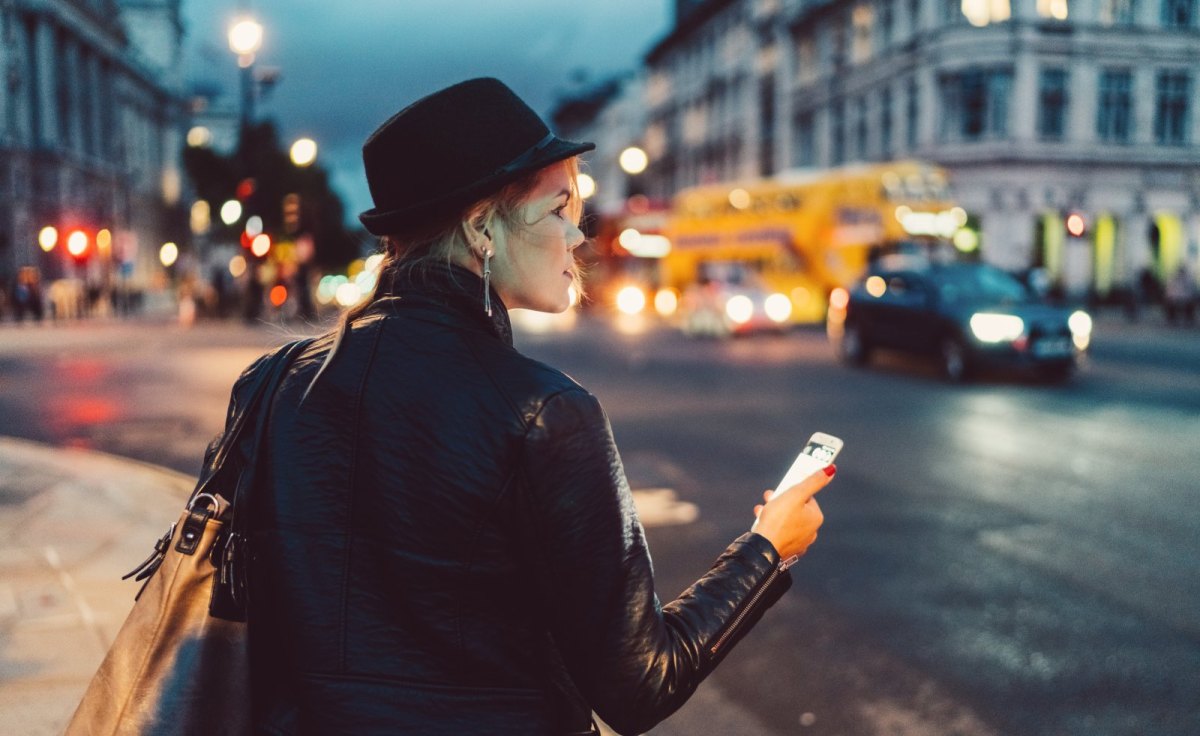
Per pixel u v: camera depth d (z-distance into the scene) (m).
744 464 9.02
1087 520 6.79
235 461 1.31
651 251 39.72
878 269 17.47
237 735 1.23
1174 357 18.41
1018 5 35.97
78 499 6.89
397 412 1.18
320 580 1.17
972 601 5.13
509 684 1.18
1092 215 35.19
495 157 1.24
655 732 3.67
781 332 25.53
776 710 3.88
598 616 1.15
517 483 1.14
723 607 1.27
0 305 45.78
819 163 47.88
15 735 3.09
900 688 4.07
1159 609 4.98
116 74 74.31
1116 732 3.66
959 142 37.66
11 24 56.53
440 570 1.14
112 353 21.89
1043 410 12.06
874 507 7.23
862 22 44.16
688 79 65.38
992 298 15.58
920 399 13.23
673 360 18.98
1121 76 33.66
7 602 4.48
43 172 59.31
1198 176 32.12
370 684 1.15
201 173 62.34
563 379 1.21
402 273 1.27
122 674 1.24
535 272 1.29
